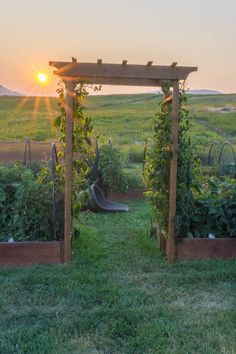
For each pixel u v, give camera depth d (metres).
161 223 5.62
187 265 5.13
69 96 5.04
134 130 26.67
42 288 4.36
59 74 4.98
